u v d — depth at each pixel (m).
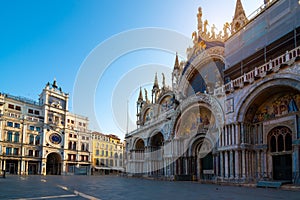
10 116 76.62
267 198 15.19
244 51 32.19
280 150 26.41
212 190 21.03
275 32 28.05
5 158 73.81
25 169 77.69
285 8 27.03
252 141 28.80
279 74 24.28
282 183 23.36
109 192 19.20
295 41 24.27
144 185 27.48
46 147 83.00
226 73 34.84
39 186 25.19
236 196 16.34
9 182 31.84
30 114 82.50
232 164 28.77
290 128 25.19
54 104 87.50
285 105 26.09
